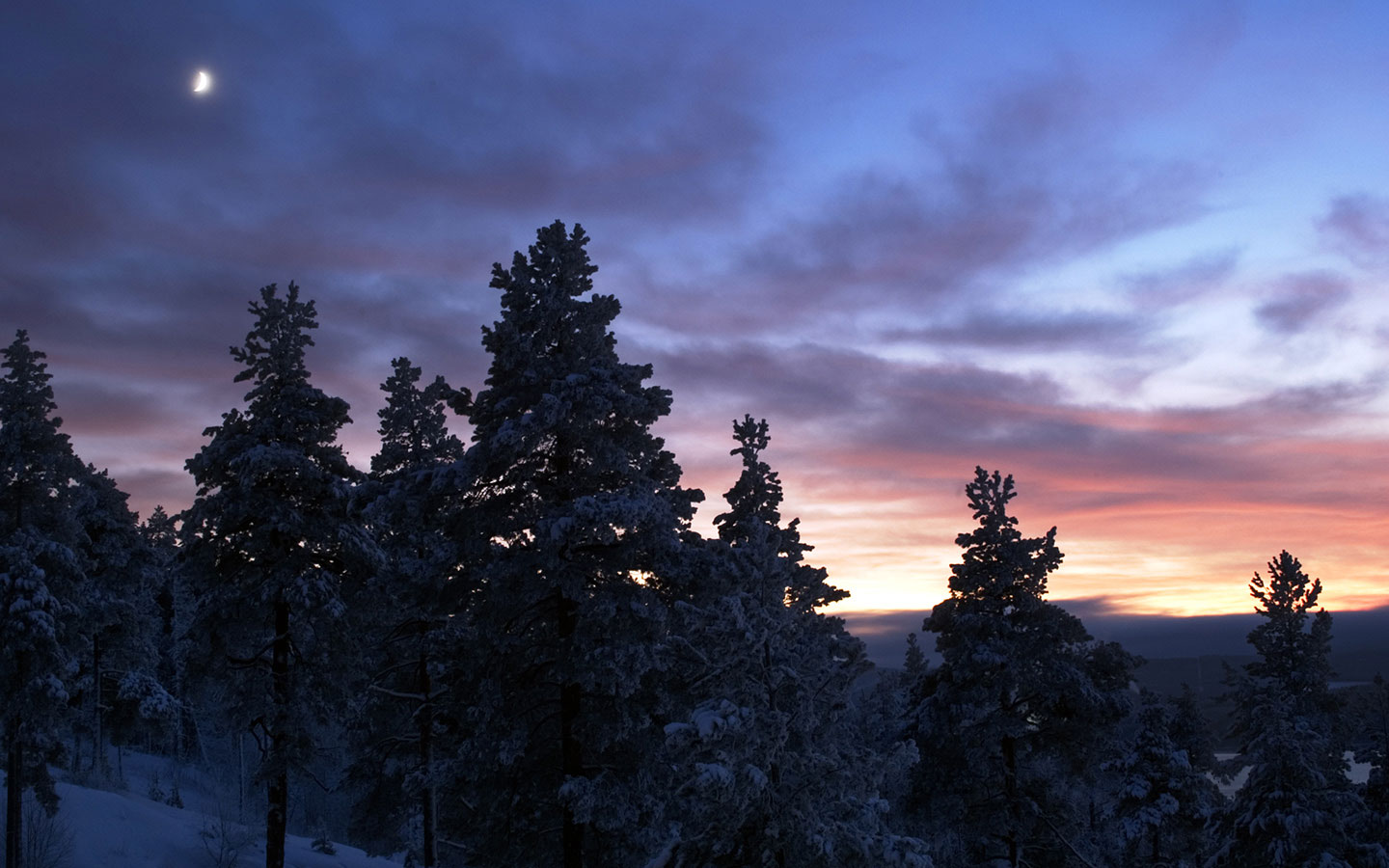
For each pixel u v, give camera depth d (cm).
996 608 2670
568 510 1820
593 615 1792
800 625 1548
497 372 2033
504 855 2059
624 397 1862
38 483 2714
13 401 2702
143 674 4909
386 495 1931
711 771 1288
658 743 1905
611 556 1925
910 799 2641
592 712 1902
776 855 1408
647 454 2027
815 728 1500
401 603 2508
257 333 2500
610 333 2050
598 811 1788
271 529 2347
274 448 2391
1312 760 2461
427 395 3070
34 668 2444
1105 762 3256
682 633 1828
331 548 2503
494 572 1842
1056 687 2541
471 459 1862
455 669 2414
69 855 2452
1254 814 2506
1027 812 2527
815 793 1451
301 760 2375
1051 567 2650
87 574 3978
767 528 1551
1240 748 2641
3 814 2616
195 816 3278
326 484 2469
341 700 2475
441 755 2830
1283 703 2616
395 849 3550
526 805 2036
